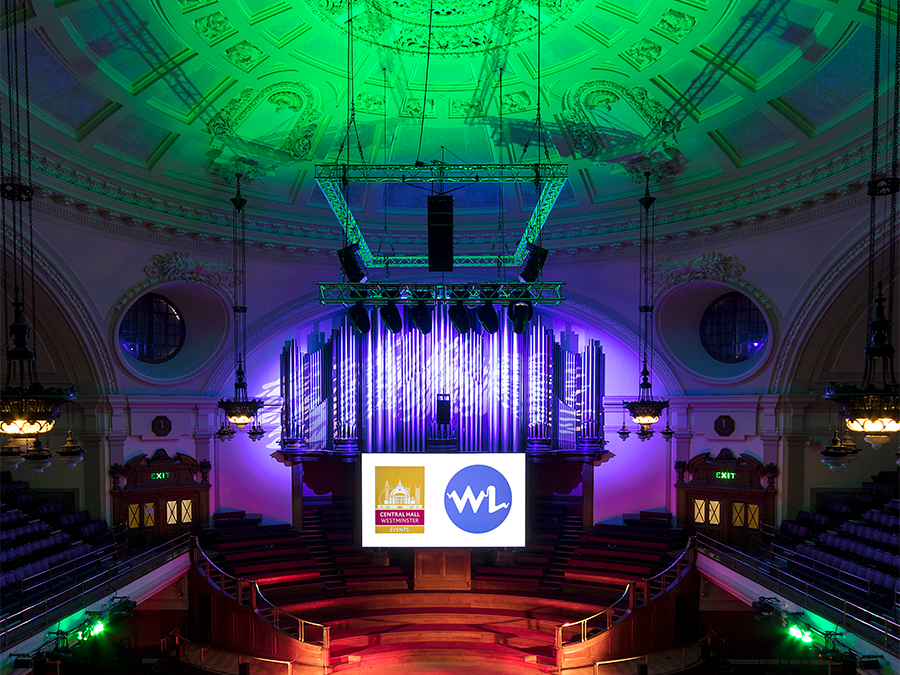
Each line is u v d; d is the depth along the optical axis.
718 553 15.49
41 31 10.52
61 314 14.37
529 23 11.85
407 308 17.92
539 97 13.23
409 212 18.19
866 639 9.89
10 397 6.99
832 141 13.36
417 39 12.23
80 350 15.02
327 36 12.17
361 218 18.09
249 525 17.52
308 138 15.27
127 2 10.70
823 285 14.38
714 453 16.86
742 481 16.39
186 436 16.98
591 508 17.97
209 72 13.05
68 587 12.73
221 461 17.50
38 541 13.50
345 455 17.34
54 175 13.38
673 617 15.02
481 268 18.52
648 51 12.50
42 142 12.67
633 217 17.11
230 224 16.83
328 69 13.05
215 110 13.95
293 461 17.53
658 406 13.77
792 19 11.12
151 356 16.92
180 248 16.36
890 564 12.05
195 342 17.45
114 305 15.24
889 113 11.91
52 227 13.75
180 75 12.84
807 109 13.13
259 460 17.84
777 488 15.91
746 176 15.21
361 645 14.91
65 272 14.09
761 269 15.54
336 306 18.30
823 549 13.88
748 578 13.41
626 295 17.67
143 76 12.59
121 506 15.87
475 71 13.23
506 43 12.36
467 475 16.84
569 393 18.11
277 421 18.16
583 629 14.23
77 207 14.17
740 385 16.52
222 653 14.86
